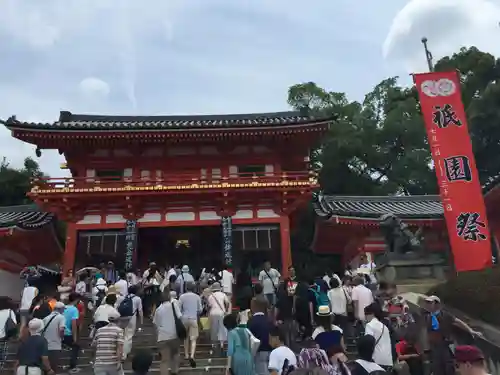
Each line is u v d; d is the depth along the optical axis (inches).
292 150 1175.6
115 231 1079.6
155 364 602.9
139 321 779.4
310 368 253.1
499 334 518.6
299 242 1756.9
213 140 1117.7
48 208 1069.8
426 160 1902.1
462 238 724.7
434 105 772.6
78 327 645.3
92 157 1149.1
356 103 2225.6
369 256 1086.4
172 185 1048.2
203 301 762.8
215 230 1326.3
